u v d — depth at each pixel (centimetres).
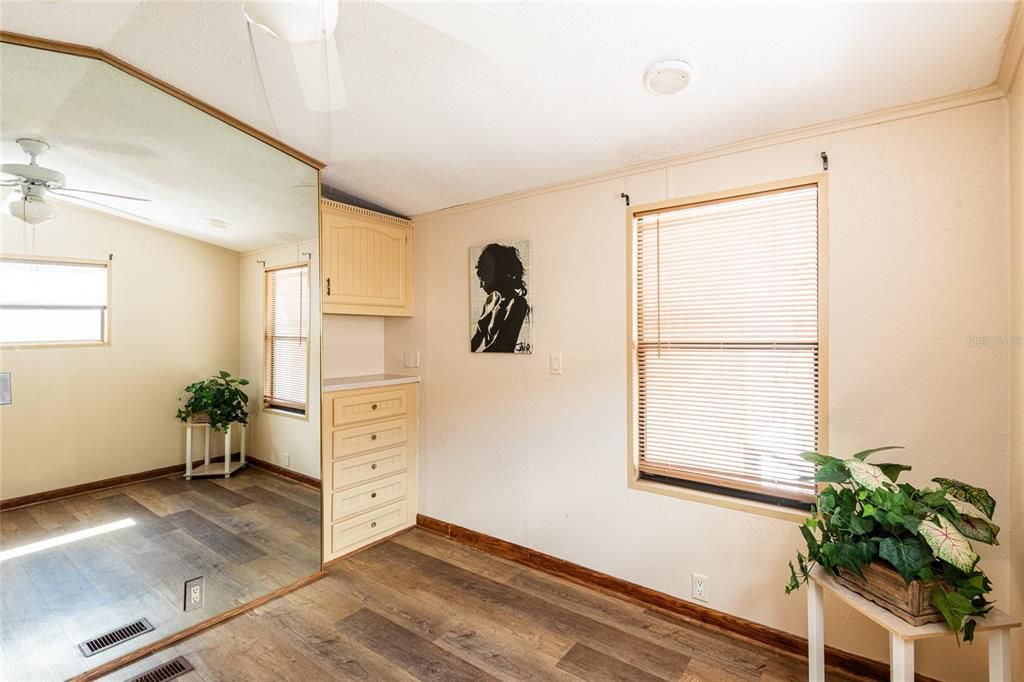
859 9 125
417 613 224
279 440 257
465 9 135
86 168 198
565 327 258
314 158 248
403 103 191
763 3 125
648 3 128
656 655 194
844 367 183
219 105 200
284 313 262
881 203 175
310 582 253
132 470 212
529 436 273
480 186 272
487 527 292
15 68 175
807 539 156
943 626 126
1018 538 146
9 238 181
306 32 114
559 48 150
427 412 324
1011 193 153
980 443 161
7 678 175
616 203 241
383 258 312
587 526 250
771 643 197
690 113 184
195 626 211
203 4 142
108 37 160
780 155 196
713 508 212
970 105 161
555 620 219
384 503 307
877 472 140
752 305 204
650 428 234
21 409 184
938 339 167
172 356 225
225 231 242
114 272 209
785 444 198
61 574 190
